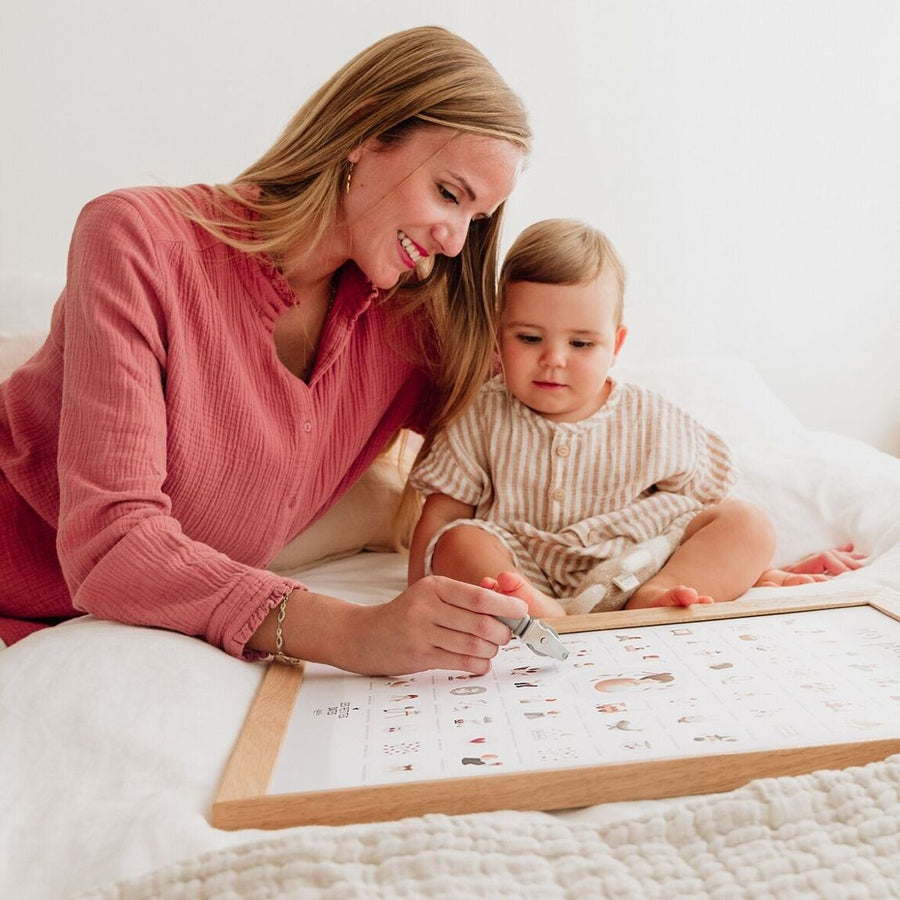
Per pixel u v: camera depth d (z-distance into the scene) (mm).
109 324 905
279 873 475
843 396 2209
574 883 479
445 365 1233
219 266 1016
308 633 800
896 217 2170
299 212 1015
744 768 580
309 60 1854
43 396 1066
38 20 1771
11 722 650
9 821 564
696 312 2105
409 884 470
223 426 1014
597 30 1978
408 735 663
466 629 765
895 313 2201
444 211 1012
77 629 806
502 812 566
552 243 1217
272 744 647
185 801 585
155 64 1813
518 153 1019
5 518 1079
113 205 975
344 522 1330
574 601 1085
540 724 662
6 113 1781
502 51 1958
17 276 1493
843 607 883
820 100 2096
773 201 2107
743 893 464
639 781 579
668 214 2057
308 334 1131
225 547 1063
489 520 1242
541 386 1227
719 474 1255
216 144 1848
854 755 581
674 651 800
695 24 2016
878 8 2094
